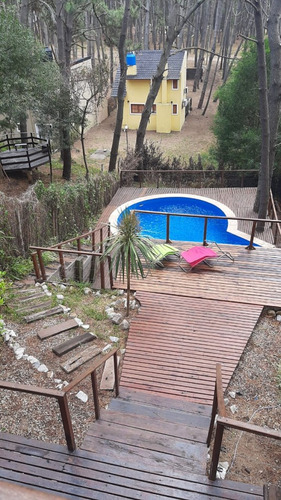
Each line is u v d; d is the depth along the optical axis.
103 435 3.47
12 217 7.16
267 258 7.38
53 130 13.12
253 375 4.68
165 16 27.34
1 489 1.35
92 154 18.81
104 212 11.80
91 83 13.48
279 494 2.59
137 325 5.54
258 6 8.39
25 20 13.29
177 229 11.17
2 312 5.55
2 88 9.81
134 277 6.84
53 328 5.20
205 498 2.70
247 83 14.81
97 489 2.72
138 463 2.97
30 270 7.02
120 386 4.49
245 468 3.29
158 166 15.45
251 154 14.77
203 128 22.81
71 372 4.45
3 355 4.65
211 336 5.33
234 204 12.59
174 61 21.55
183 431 3.62
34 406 3.88
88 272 7.84
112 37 24.11
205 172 15.02
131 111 22.64
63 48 13.37
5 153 12.90
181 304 6.05
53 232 8.83
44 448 3.05
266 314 5.93
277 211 15.01
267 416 4.01
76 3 15.18
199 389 4.46
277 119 10.27
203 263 7.25
